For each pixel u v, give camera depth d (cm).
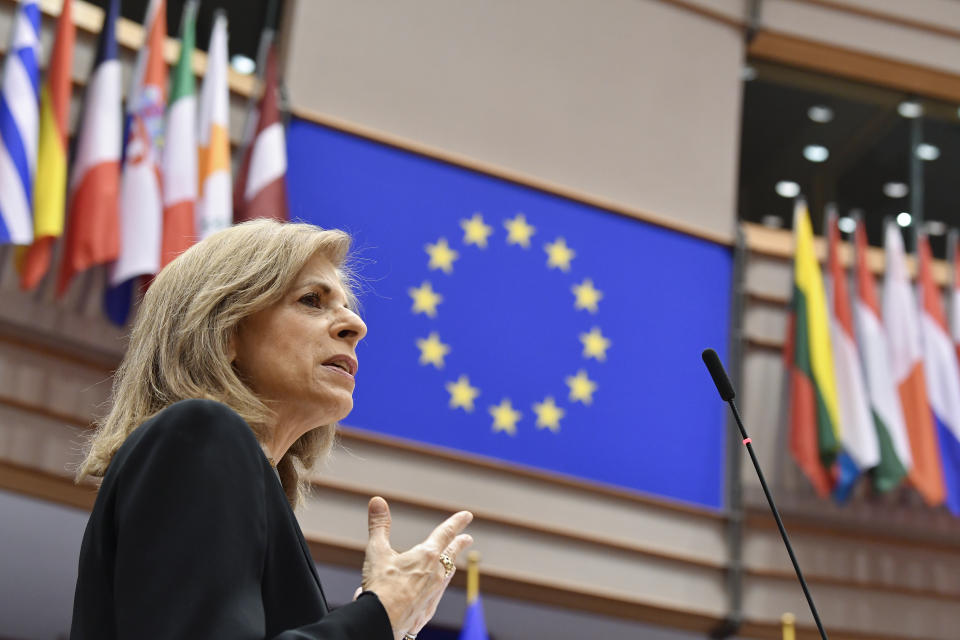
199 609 261
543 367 1697
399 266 1652
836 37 2109
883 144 2175
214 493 279
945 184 2170
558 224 1778
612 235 1811
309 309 357
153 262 1387
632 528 1678
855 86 2175
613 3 1939
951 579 1819
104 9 1631
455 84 1773
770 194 2070
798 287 1819
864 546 1798
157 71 1478
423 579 301
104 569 288
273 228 366
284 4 1770
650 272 1817
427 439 1596
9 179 1309
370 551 308
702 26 2006
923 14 2177
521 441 1652
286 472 394
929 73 2170
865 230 2106
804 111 2150
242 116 1620
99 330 1425
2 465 1334
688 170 1908
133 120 1448
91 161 1387
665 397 1762
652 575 1675
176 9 1741
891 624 1766
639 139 1884
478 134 1766
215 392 330
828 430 1712
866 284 1855
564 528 1633
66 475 1355
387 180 1678
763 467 1792
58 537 1476
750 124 2123
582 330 1741
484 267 1708
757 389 1833
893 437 1744
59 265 1386
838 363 1784
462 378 1644
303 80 1673
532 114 1816
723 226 1906
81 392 1395
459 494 1586
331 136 1658
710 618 1691
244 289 348
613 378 1736
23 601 1483
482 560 1579
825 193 2106
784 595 1733
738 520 1741
